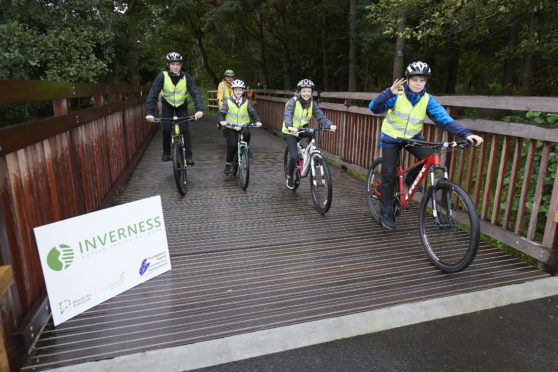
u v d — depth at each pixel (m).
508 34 11.11
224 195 5.29
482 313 2.47
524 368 1.99
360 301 2.61
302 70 19.11
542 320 2.40
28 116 10.33
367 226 4.09
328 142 7.71
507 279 2.92
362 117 6.18
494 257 3.28
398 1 7.81
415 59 14.04
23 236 2.18
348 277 2.96
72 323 2.36
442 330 2.29
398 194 3.68
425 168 3.31
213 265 3.17
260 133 12.64
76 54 9.39
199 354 2.08
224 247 3.54
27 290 2.20
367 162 6.07
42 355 2.07
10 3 8.86
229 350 2.11
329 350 2.12
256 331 2.28
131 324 2.35
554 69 9.21
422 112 3.32
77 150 3.34
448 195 3.03
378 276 2.97
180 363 2.01
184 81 5.46
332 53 17.64
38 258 2.38
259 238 3.76
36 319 2.20
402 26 10.35
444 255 3.29
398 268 3.11
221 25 13.95
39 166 2.46
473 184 6.43
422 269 3.10
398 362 2.03
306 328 2.30
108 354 2.08
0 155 1.89
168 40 21.41
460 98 3.77
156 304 2.58
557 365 2.01
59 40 9.34
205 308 2.53
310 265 3.16
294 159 4.83
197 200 5.05
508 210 3.40
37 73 9.57
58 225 2.30
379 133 5.64
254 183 5.96
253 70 24.20
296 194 5.35
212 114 20.22
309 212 4.57
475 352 2.11
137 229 2.82
